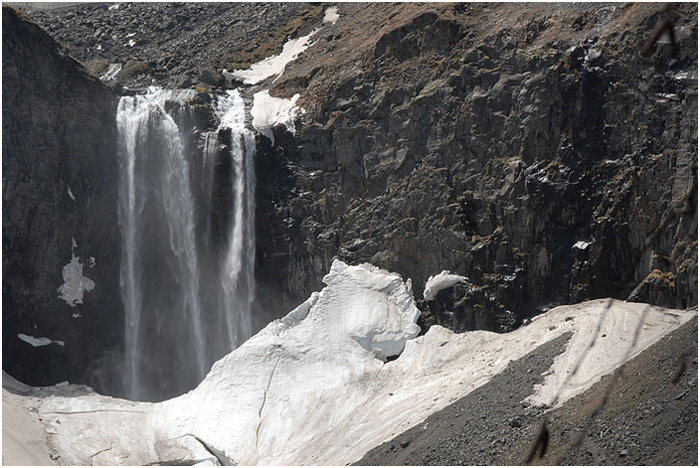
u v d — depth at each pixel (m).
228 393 43.28
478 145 46.97
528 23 47.69
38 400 44.97
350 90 51.66
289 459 38.62
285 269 50.75
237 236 51.62
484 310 44.75
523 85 46.03
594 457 27.05
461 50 49.03
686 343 30.73
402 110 49.31
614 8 46.22
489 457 30.11
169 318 51.81
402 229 47.59
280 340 44.94
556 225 44.09
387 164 49.22
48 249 49.62
